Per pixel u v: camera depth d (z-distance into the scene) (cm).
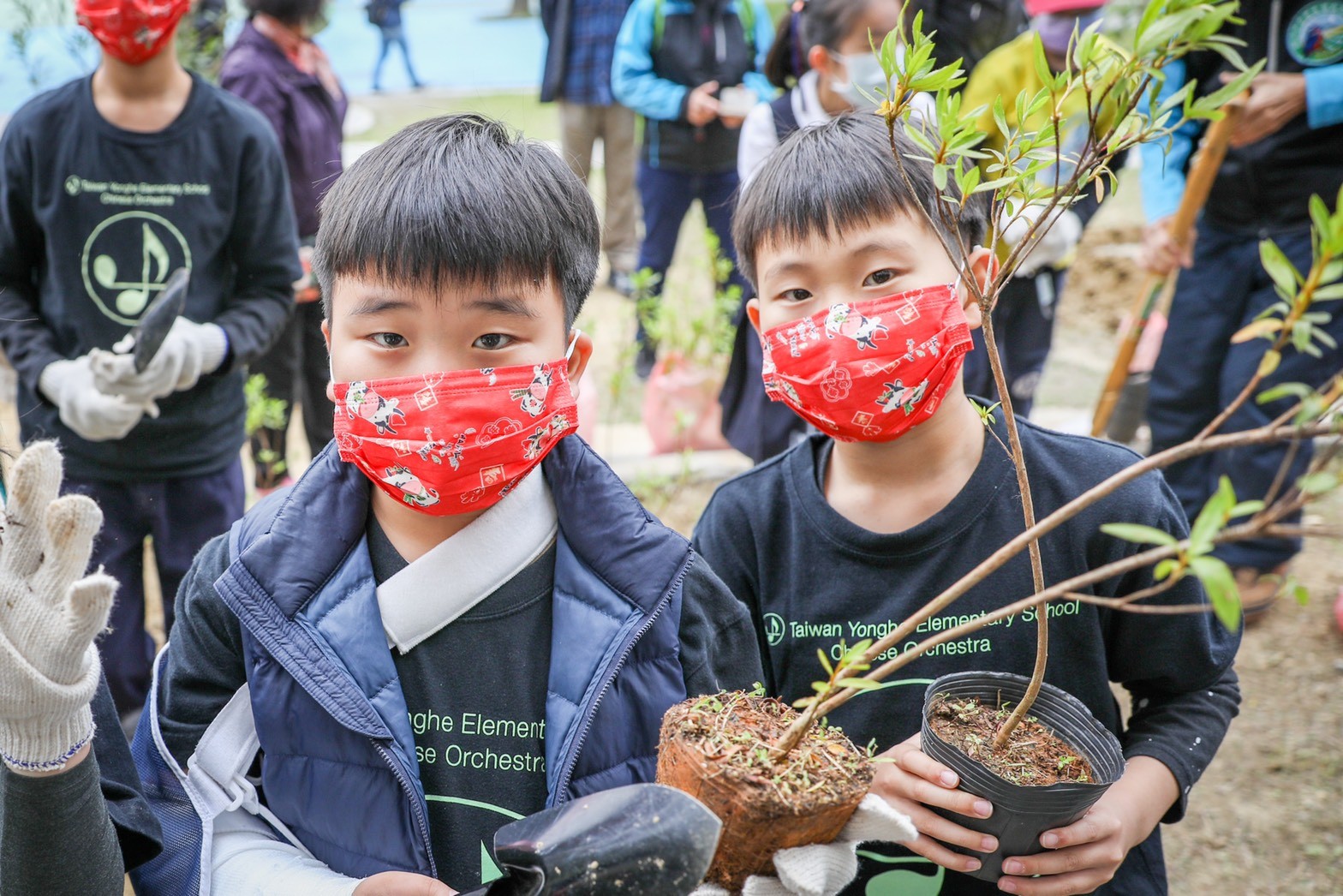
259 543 151
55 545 117
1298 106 356
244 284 332
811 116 380
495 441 145
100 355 289
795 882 127
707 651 160
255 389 452
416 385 144
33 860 127
